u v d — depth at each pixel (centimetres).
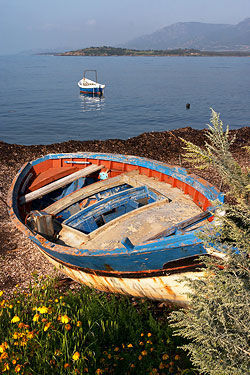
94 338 491
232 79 8619
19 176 999
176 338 505
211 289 388
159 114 3862
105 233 684
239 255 400
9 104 4594
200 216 608
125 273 587
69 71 12219
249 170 443
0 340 461
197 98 5081
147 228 665
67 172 1098
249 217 406
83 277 679
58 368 402
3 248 926
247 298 350
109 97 5294
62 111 4100
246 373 319
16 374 365
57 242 730
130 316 565
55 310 523
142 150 1862
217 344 378
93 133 3019
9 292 733
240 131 2238
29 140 2756
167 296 593
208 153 436
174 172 866
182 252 502
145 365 451
